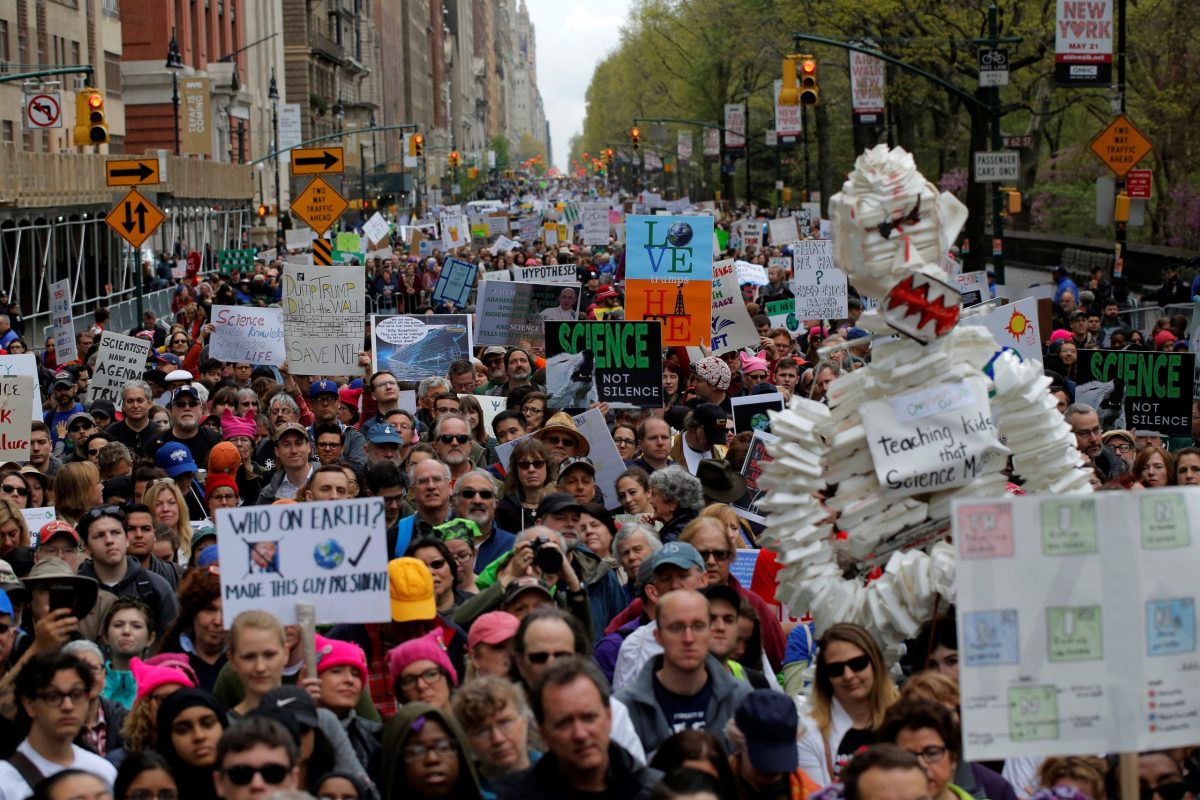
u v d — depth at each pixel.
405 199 130.75
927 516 8.52
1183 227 53.22
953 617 8.30
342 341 19.55
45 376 22.88
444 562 9.42
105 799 6.42
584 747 6.28
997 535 6.07
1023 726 6.06
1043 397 8.53
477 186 186.38
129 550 10.95
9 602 8.61
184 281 50.62
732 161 83.00
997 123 35.44
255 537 7.89
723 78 89.69
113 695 8.90
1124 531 6.09
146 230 30.16
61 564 9.61
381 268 43.91
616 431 14.87
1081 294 28.39
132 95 76.25
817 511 8.52
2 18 50.16
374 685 8.66
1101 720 6.08
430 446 13.26
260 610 7.66
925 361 8.37
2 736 7.58
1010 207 44.47
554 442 13.73
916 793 5.84
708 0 85.19
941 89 53.53
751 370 18.25
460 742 6.85
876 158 8.52
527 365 18.11
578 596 9.11
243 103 86.50
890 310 8.33
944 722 6.55
